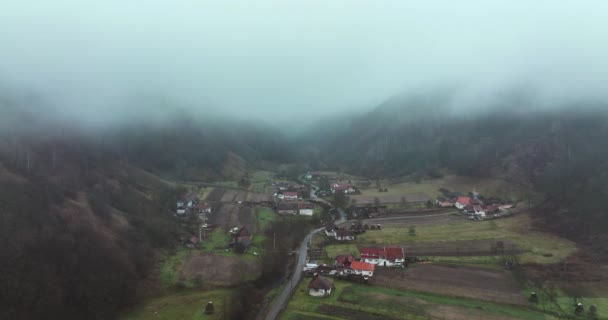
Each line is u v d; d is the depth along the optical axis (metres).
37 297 65.94
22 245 71.69
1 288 64.12
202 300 77.38
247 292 79.12
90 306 70.12
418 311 70.38
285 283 84.81
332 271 90.38
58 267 72.25
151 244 101.19
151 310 73.94
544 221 124.56
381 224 135.25
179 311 73.00
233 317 69.25
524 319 67.50
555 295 76.75
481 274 87.94
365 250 97.50
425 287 81.00
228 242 112.69
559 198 133.88
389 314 69.19
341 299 75.50
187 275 88.88
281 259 97.69
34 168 100.25
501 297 76.25
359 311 70.38
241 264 95.00
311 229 132.38
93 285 73.00
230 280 86.38
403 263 94.88
